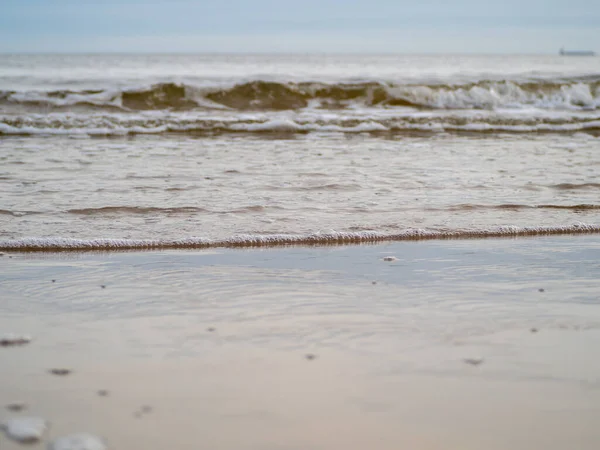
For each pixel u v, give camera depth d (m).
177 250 5.90
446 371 3.36
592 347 3.71
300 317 4.17
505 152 12.48
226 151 12.27
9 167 9.92
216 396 3.04
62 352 3.55
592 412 2.95
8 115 16.42
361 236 6.37
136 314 4.20
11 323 4.00
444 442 2.69
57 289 4.71
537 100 21.33
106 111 18.47
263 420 2.83
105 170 9.83
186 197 7.93
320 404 2.98
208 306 4.38
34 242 5.88
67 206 7.34
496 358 3.53
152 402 2.97
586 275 5.27
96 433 2.69
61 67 45.06
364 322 4.09
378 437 2.71
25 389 3.08
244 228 6.55
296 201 7.82
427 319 4.16
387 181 9.18
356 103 20.56
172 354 3.54
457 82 21.36
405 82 21.38
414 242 6.32
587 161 11.31
